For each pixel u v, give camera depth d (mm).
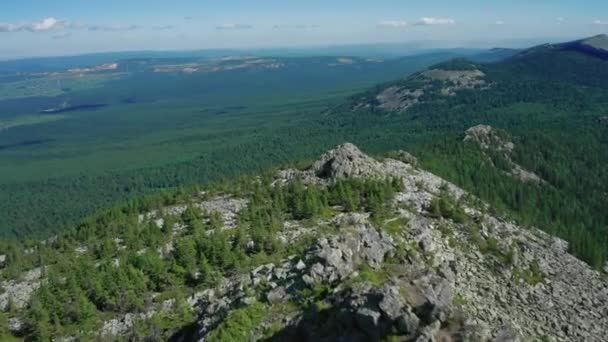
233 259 100312
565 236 160625
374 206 117812
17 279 123562
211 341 66375
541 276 102375
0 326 97000
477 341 53906
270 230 111625
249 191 152500
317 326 62938
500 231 119250
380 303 56312
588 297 99375
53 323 94188
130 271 101000
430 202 123062
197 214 137125
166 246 119500
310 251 82562
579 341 83875
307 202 120375
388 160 167375
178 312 90250
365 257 79375
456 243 102812
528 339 77562
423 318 56094
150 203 158375
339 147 155625
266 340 65125
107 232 140375
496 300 87000
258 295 75375
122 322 91875
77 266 113312
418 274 64938
